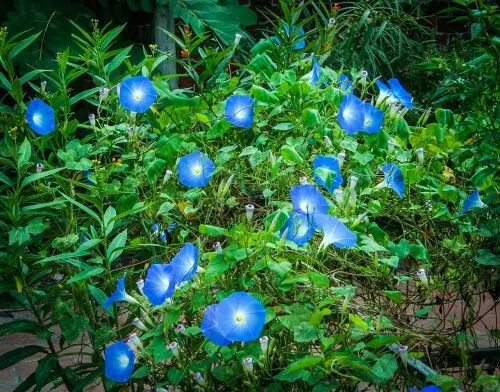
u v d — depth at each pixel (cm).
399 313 181
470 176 220
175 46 511
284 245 148
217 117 208
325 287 150
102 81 216
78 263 176
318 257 170
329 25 253
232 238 157
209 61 217
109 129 206
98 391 271
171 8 479
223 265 148
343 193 164
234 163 200
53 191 191
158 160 193
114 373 153
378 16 502
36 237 184
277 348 151
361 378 141
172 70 509
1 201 181
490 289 202
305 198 152
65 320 170
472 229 196
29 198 184
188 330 149
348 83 221
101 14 522
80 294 182
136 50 500
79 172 206
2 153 187
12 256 173
